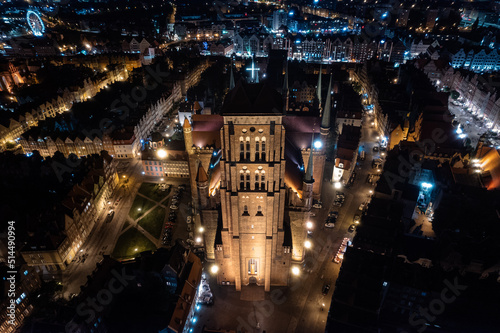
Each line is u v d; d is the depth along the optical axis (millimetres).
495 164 121188
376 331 71438
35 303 87875
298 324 84375
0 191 125125
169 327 74375
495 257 85250
